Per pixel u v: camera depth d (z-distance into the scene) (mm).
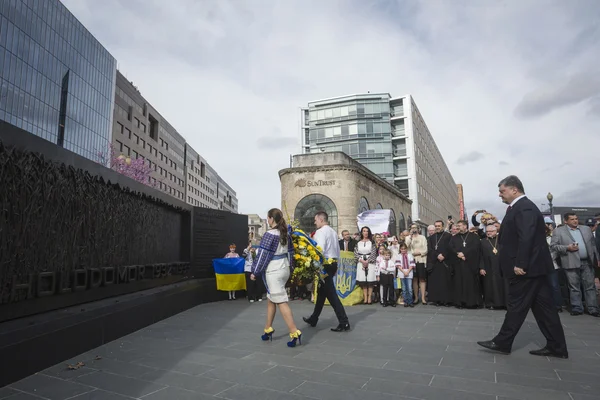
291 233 5539
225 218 11734
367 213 16188
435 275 9578
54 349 4059
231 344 5066
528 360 4211
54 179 4535
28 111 53438
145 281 7207
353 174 19719
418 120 60594
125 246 6516
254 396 3127
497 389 3281
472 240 9047
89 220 5324
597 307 7535
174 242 9508
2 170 3680
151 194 7543
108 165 53688
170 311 7676
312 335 5680
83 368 3947
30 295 4039
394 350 4703
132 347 4895
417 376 3646
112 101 72750
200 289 9836
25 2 53250
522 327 6266
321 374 3717
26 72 53312
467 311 8422
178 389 3311
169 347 4891
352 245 10812
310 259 5562
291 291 11023
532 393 3188
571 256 7672
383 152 53938
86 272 5133
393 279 9570
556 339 4324
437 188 79125
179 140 106375
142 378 3617
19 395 3166
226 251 11656
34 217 4168
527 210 4387
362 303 10109
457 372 3770
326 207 19297
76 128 62844
